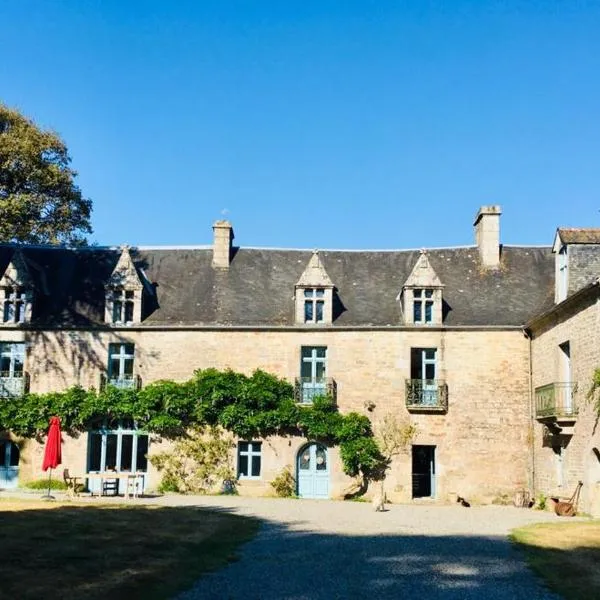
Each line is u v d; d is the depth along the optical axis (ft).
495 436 92.27
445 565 43.86
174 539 50.83
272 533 56.18
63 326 96.63
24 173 112.16
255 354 95.81
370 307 98.73
